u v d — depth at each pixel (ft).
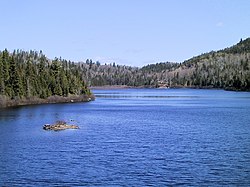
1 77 470.39
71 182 134.41
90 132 245.04
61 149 187.73
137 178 138.51
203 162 160.86
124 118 337.31
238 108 448.24
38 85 528.63
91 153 178.70
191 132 245.86
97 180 136.46
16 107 446.60
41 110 411.75
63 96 570.05
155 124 290.76
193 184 131.85
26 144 200.54
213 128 265.13
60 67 592.19
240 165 155.74
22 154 176.45
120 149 187.83
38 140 212.64
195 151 182.91
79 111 407.44
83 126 277.44
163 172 146.00
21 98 490.08
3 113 371.97
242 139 216.33
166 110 428.15
